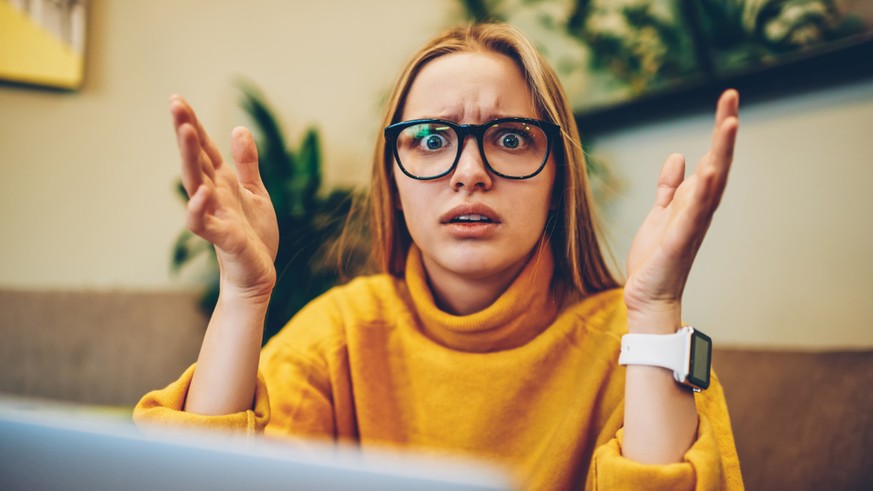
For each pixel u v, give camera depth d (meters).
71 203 1.98
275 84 2.07
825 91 1.34
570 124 0.76
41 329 1.64
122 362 1.62
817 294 1.35
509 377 0.71
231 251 0.57
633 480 0.53
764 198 1.42
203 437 0.32
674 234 0.54
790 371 1.10
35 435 0.33
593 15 1.65
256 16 2.08
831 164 1.34
